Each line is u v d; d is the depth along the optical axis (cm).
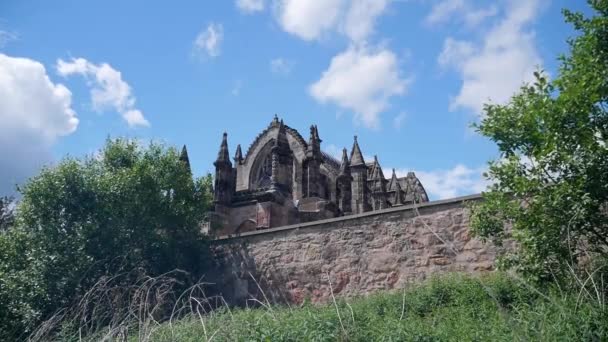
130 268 2297
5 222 2873
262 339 1120
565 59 1444
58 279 2153
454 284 1750
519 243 1589
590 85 1313
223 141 4306
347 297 2188
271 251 2517
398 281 2150
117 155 2742
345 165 4825
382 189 5412
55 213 2369
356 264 2270
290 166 4059
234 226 4038
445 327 1212
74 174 2441
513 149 1483
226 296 2559
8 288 2031
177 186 2722
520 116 1448
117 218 2455
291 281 2422
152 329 1168
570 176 1350
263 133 5434
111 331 1137
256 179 5359
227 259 2627
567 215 1301
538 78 1434
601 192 1303
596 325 1024
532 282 1380
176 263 2545
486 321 1286
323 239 2391
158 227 2609
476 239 2023
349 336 1109
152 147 2811
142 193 2534
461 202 2100
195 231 2741
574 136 1331
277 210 3756
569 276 1302
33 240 2300
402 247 2181
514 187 1448
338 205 4888
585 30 1431
